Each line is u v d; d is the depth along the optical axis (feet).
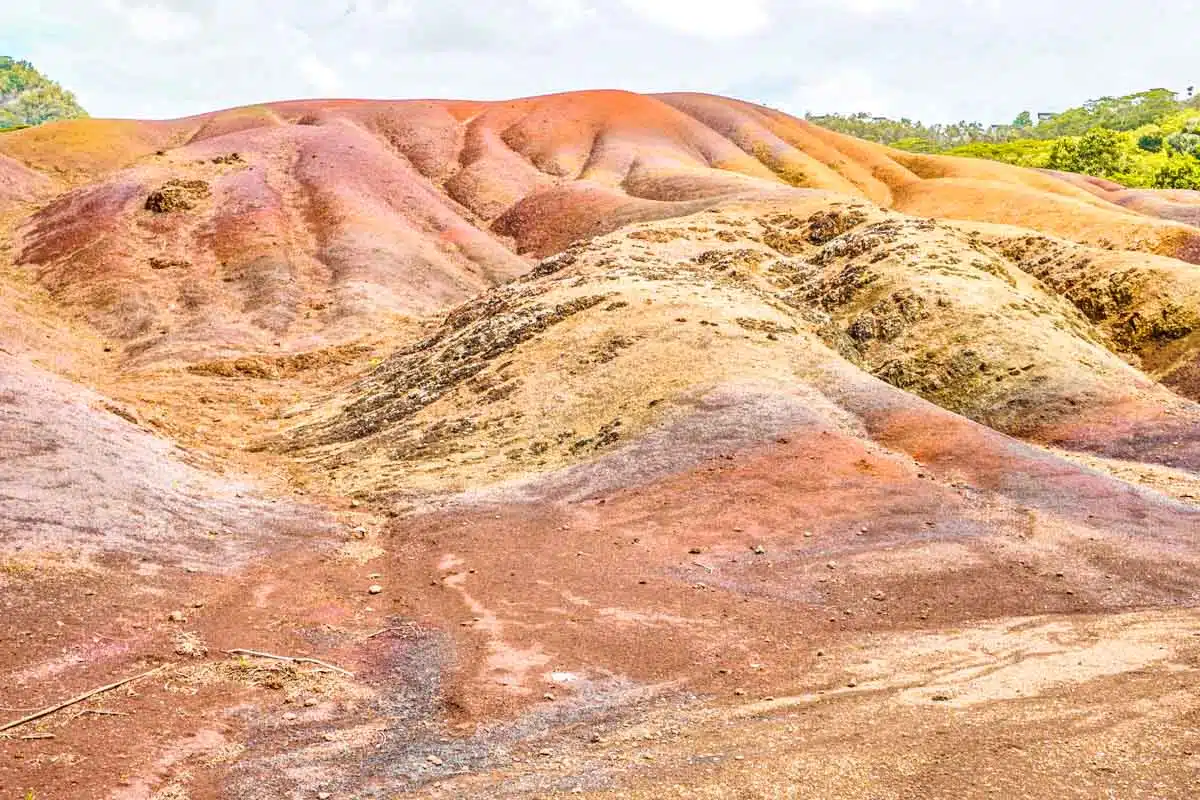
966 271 186.70
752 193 290.56
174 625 62.28
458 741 47.73
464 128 509.35
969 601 72.84
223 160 353.51
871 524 89.51
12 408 94.22
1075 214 339.57
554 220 347.36
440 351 173.37
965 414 151.64
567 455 115.55
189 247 278.46
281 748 46.55
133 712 48.78
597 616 68.95
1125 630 64.23
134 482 89.51
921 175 516.32
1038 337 163.22
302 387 190.70
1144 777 36.32
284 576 76.43
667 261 193.57
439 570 80.18
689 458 105.29
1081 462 127.85
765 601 73.41
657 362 132.36
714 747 44.21
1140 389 155.22
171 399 171.01
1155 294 200.54
